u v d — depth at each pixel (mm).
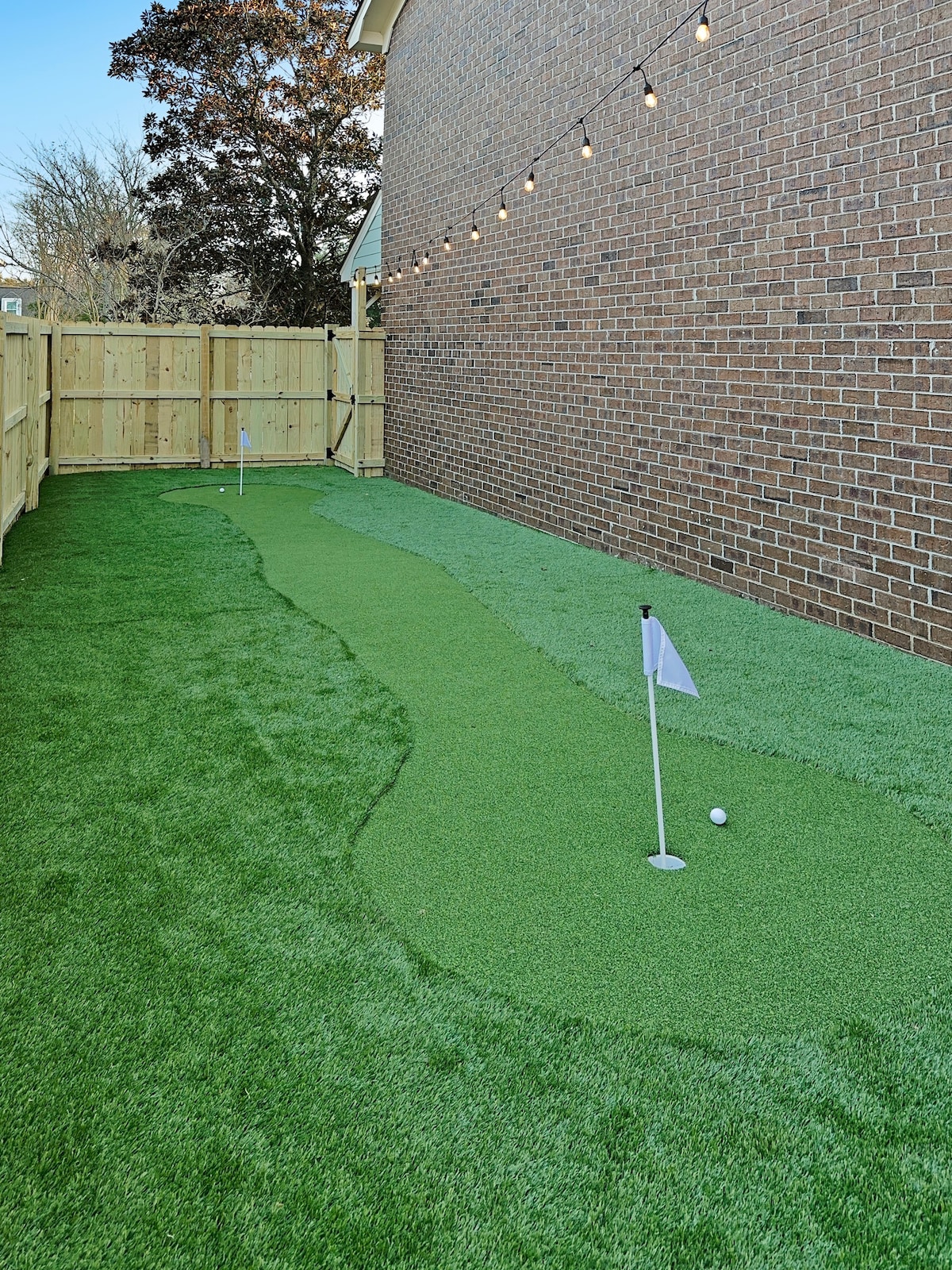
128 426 12594
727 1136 1904
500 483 9719
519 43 8742
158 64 20797
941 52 4691
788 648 5285
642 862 2977
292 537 8352
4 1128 1901
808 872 2918
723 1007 2297
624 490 7648
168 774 3545
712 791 3480
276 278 22188
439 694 4484
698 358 6664
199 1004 2281
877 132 5090
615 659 5035
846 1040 2186
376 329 13102
